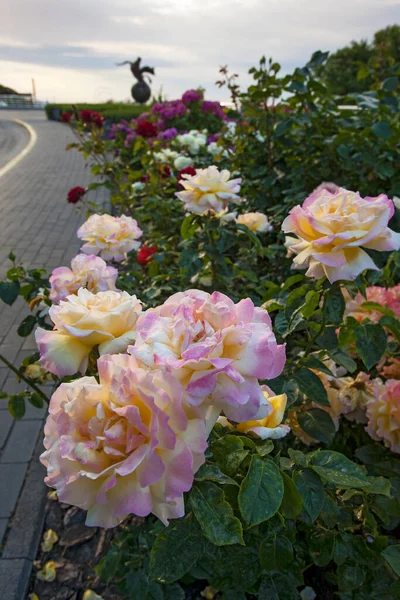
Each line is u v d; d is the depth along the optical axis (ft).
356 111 13.05
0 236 20.45
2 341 12.08
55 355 3.44
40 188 30.58
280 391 4.89
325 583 5.75
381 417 5.51
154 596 5.18
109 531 6.82
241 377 2.64
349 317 5.01
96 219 7.20
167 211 12.64
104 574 5.33
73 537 6.80
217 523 2.94
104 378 2.69
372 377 6.26
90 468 2.54
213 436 3.57
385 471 5.55
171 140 20.70
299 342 5.72
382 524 5.33
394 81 12.80
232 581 5.01
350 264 4.05
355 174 11.99
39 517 7.11
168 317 2.95
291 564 4.75
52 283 5.26
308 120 11.53
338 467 3.71
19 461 8.20
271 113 13.09
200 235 7.87
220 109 30.71
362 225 3.93
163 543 3.67
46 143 53.06
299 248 4.40
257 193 12.49
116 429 2.51
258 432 3.54
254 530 3.97
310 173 11.89
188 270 7.66
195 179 7.17
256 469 3.15
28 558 6.46
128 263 10.57
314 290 4.66
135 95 75.25
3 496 7.48
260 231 9.11
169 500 2.58
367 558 4.46
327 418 5.31
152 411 2.45
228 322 2.82
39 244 19.44
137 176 14.98
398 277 8.49
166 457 2.60
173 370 2.66
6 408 9.53
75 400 2.61
